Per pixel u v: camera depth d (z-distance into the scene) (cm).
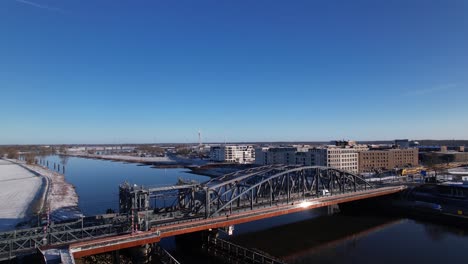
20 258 4103
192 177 18750
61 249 4244
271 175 7831
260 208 6725
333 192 8875
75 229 4588
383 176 15738
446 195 10012
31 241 4362
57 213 8575
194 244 6594
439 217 8850
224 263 5709
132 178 17575
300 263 5753
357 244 6844
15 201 10212
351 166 19638
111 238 4678
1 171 19400
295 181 8556
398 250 6494
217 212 6078
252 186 6681
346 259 5972
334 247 6644
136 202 5428
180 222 5597
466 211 8862
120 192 6034
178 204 6538
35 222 7100
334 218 9094
